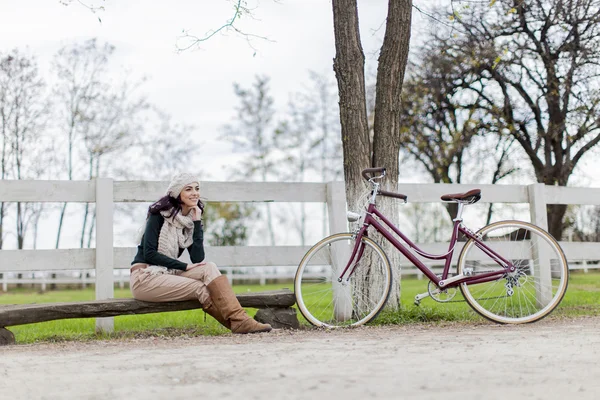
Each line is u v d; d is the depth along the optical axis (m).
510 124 18.70
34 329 6.83
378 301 6.20
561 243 7.19
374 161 6.56
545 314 5.70
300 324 5.90
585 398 2.69
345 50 6.54
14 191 5.85
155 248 5.31
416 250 5.75
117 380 3.16
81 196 5.97
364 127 6.54
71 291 20.17
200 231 5.50
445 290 5.68
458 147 19.42
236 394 2.79
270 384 2.96
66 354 4.20
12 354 4.36
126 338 5.44
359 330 5.39
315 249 5.81
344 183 6.53
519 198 7.29
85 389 2.98
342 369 3.30
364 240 5.81
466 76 18.78
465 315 6.28
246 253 6.27
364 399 2.67
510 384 2.94
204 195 6.30
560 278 5.75
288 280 25.31
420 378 3.06
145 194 6.10
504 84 18.83
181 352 4.08
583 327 5.30
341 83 6.57
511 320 5.68
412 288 14.68
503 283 5.75
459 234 5.81
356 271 6.27
